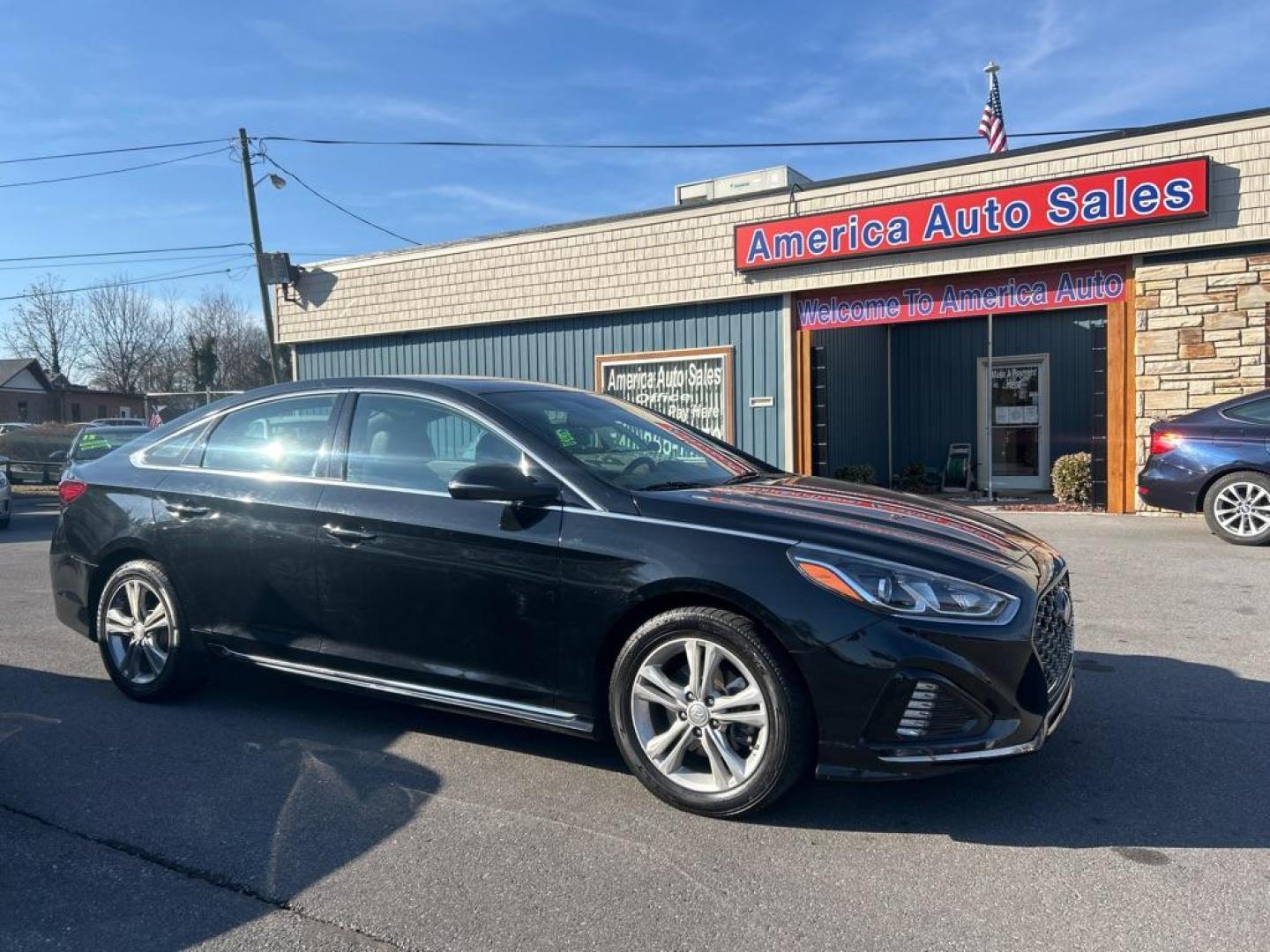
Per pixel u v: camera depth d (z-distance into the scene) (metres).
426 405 4.41
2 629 6.86
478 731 4.54
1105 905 2.91
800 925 2.83
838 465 14.18
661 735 3.67
